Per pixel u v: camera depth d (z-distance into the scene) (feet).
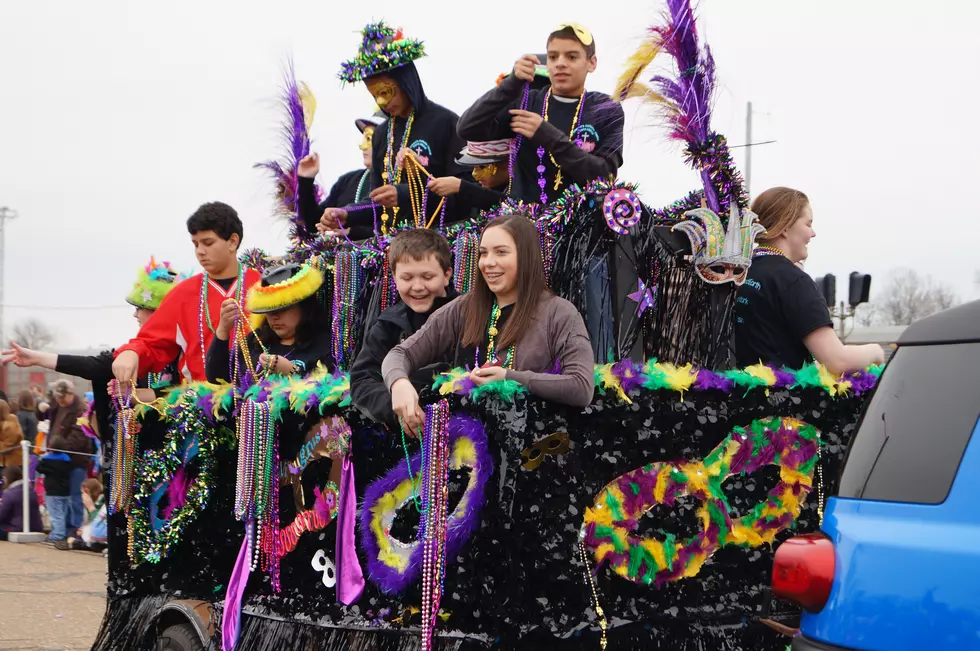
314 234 16.70
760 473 11.05
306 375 13.97
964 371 7.61
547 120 13.80
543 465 9.64
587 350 9.87
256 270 16.20
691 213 11.99
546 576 9.56
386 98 15.43
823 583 7.89
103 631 15.23
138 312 20.62
